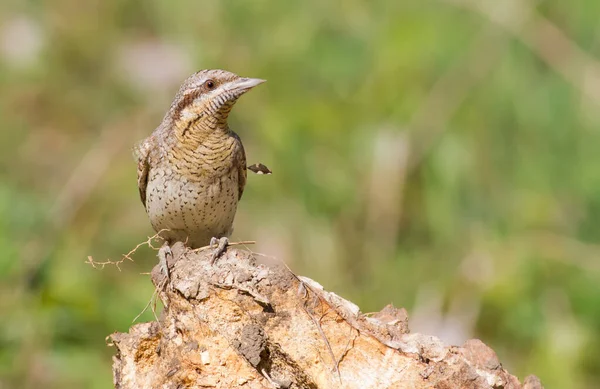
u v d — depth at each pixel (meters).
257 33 14.27
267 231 13.00
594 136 13.31
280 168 13.29
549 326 12.45
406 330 7.08
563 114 13.43
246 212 13.17
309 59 13.93
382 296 12.73
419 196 13.24
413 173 13.29
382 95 13.73
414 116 13.49
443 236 13.04
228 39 14.39
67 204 13.31
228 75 8.56
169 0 14.79
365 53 13.92
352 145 13.45
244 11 14.37
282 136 13.34
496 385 6.71
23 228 12.97
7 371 11.56
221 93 8.47
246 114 13.74
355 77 13.87
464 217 13.16
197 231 9.12
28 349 11.70
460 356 6.74
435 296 12.67
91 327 11.87
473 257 12.84
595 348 12.38
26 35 15.55
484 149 13.42
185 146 8.60
